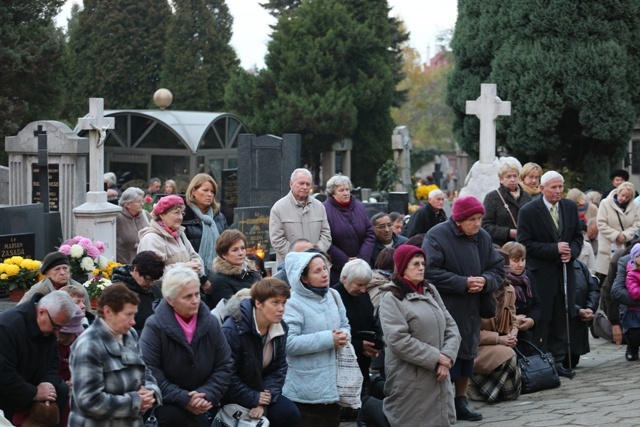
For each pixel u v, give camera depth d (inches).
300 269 358.6
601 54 1195.3
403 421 361.4
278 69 1996.8
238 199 852.6
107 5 2306.8
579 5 1200.2
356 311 398.0
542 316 475.8
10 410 321.7
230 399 324.5
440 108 3420.3
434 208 587.8
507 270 458.0
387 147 2049.7
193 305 303.9
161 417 301.1
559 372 487.2
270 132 1959.9
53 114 1599.4
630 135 1248.8
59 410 330.6
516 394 437.7
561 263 479.2
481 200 772.6
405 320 359.9
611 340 566.6
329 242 488.4
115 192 892.6
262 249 695.7
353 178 2087.8
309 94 1966.0
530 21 1221.1
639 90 1237.7
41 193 810.8
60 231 745.0
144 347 303.1
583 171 1263.5
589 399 423.5
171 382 304.5
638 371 490.0
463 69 1306.6
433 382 360.5
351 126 1946.4
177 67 2331.4
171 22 2345.0
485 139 781.9
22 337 317.7
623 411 390.9
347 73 1999.3
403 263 362.9
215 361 311.0
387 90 2025.1
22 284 583.2
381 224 510.9
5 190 1079.0
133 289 354.9
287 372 356.5
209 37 2372.0
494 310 409.4
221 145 1439.5
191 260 419.2
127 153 1418.6
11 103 1467.8
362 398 402.6
